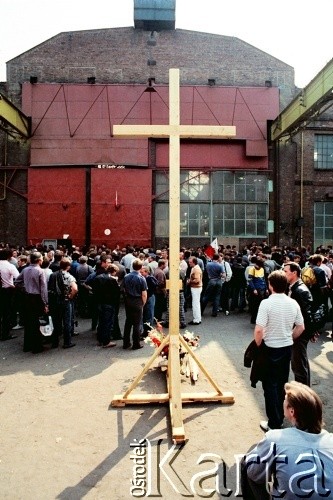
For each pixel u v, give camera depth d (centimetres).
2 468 338
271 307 380
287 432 182
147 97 1895
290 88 1970
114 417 439
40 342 696
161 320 944
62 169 1883
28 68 1919
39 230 1869
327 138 2020
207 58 1981
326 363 629
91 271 984
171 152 462
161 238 1917
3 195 1880
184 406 470
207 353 685
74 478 324
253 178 1956
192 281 928
